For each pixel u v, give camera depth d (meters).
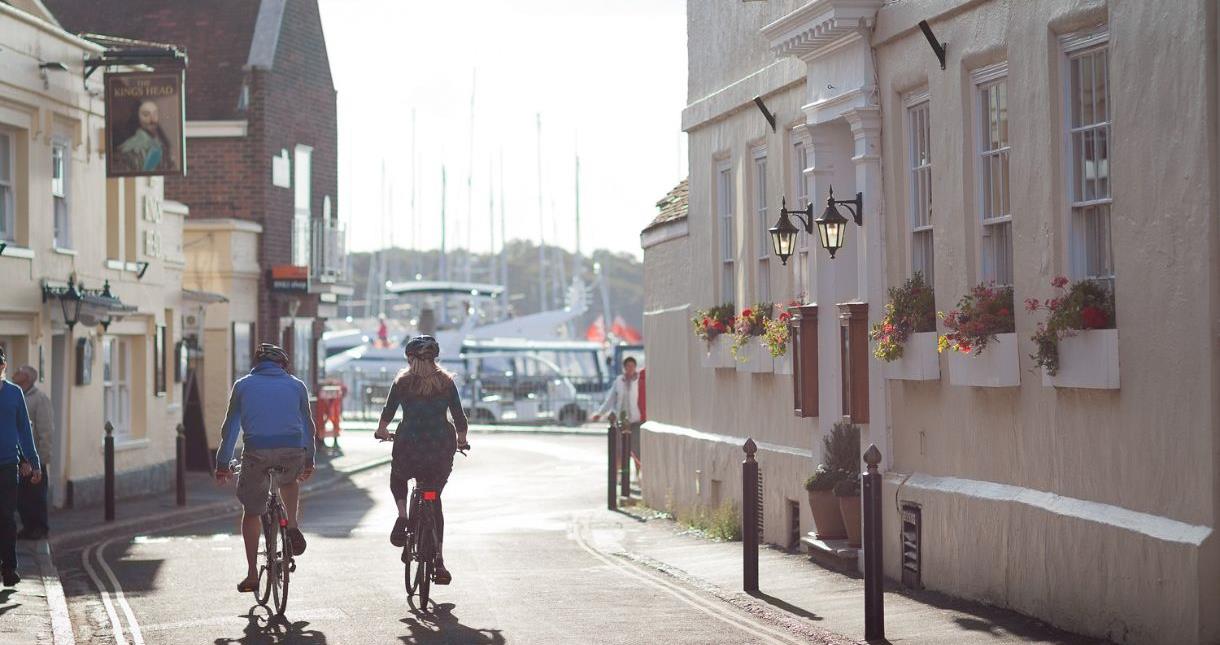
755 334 18.33
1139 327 10.23
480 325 75.50
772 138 17.97
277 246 37.56
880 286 14.59
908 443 14.10
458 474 33.00
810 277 16.77
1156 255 10.03
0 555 13.81
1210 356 9.52
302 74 39.28
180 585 14.44
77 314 22.84
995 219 12.56
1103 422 10.72
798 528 17.33
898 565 14.17
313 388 40.03
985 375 12.25
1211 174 9.49
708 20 20.44
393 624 11.98
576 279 93.75
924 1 13.48
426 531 13.03
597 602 13.34
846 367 14.95
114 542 19.27
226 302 34.75
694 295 21.42
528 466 35.16
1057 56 11.41
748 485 13.82
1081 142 11.25
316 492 29.36
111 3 39.81
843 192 15.99
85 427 24.44
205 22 38.59
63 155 23.66
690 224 21.48
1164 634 9.84
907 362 13.78
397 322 83.12
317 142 40.09
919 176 14.09
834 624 11.79
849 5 14.44
